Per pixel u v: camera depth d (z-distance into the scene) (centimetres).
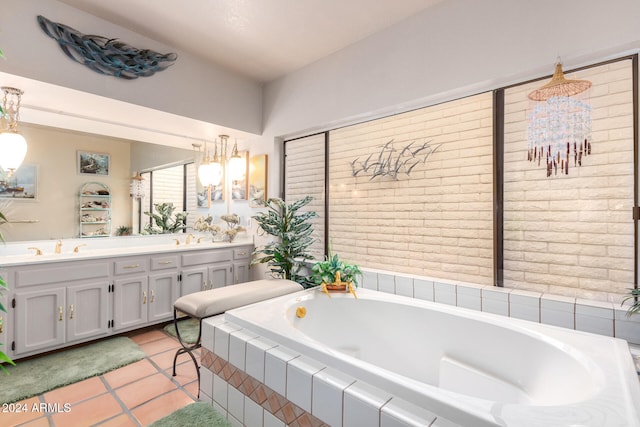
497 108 209
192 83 279
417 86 224
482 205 226
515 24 185
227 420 161
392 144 274
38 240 261
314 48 270
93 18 221
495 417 92
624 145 167
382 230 279
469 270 232
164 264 292
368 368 118
